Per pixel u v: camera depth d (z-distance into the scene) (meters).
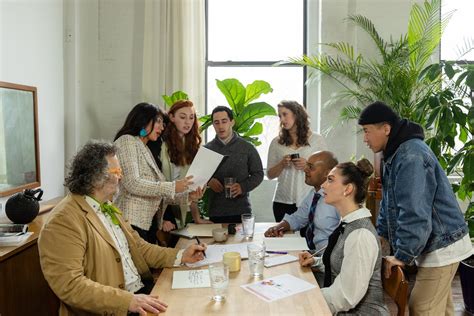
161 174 2.72
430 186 1.87
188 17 4.39
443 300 1.99
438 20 3.92
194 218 3.05
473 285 3.08
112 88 4.59
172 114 3.04
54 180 3.71
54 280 1.59
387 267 1.80
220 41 4.80
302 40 4.79
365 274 1.67
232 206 3.22
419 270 2.01
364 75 4.15
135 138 2.56
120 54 4.56
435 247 1.92
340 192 1.79
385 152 2.01
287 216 2.62
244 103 4.09
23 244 2.14
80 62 4.07
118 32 4.55
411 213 1.81
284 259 1.99
